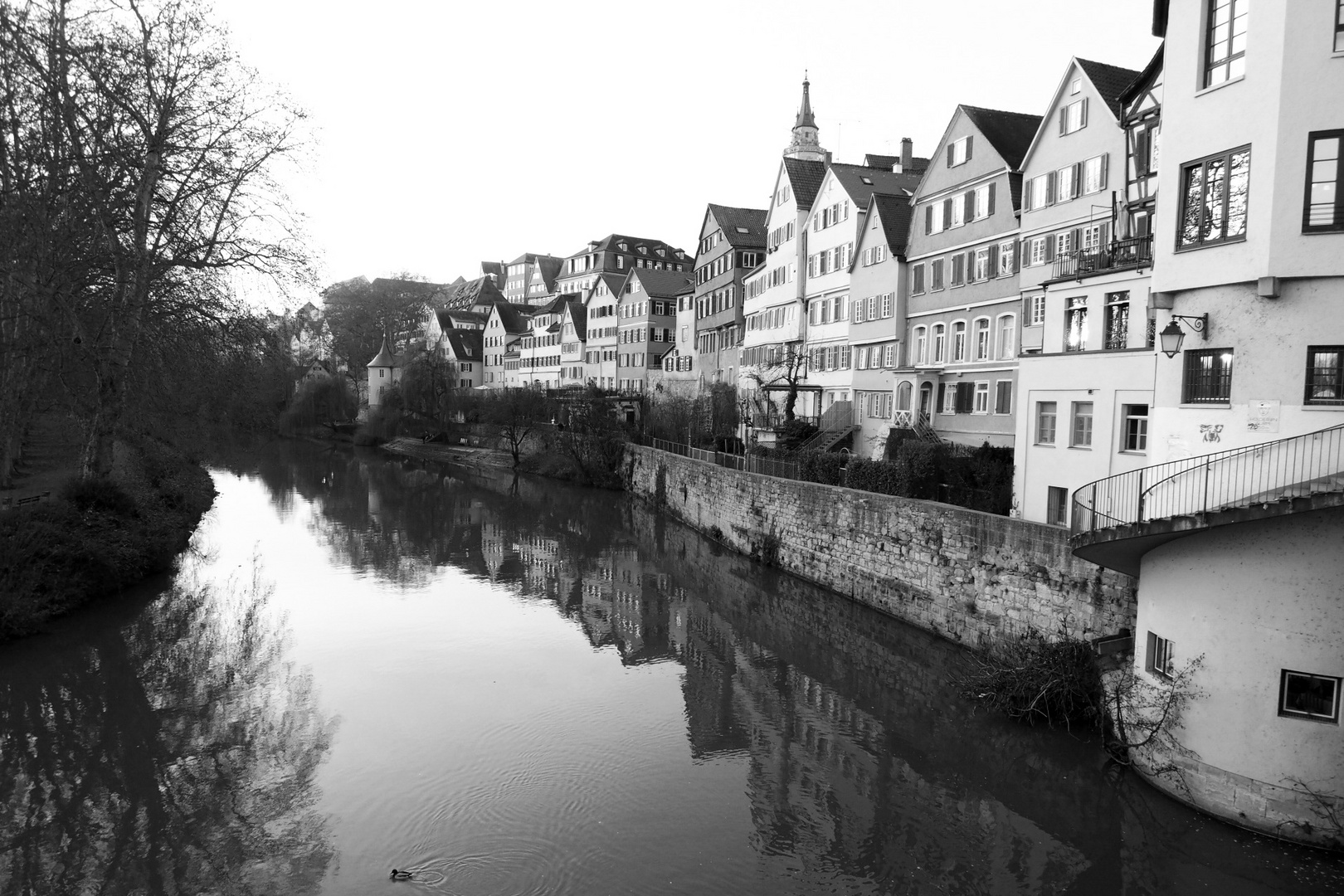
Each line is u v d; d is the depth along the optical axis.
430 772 14.60
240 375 26.22
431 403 78.38
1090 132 24.22
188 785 14.01
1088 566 16.12
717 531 34.59
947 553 20.27
